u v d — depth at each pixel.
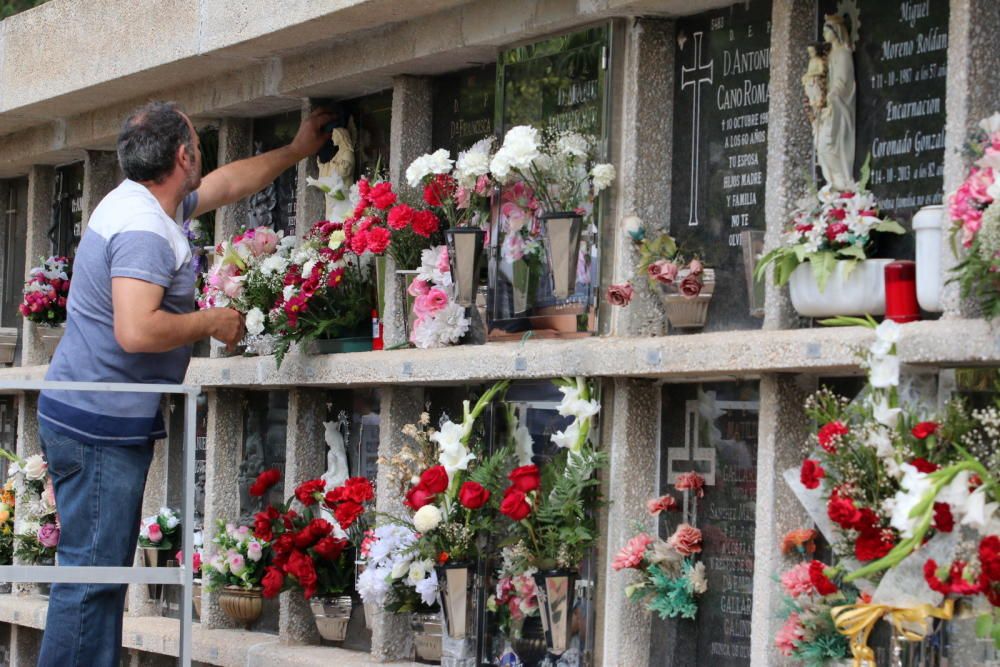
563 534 5.51
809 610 4.78
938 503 4.07
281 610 7.11
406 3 6.25
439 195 6.29
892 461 4.20
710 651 5.35
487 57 6.47
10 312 10.01
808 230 4.90
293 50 7.10
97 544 5.53
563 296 5.73
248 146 8.00
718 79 5.55
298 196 7.50
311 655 6.75
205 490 7.87
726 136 5.51
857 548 4.25
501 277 6.04
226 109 7.76
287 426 7.53
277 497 7.65
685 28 5.68
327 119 7.18
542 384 5.94
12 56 8.58
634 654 5.50
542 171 5.84
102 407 5.54
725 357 4.98
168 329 5.50
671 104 5.71
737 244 5.43
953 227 4.28
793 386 5.04
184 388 5.20
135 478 5.61
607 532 5.60
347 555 6.89
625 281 5.63
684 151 5.65
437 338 6.33
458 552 5.93
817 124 5.00
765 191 5.30
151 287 5.48
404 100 6.79
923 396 4.59
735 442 5.36
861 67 5.01
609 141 5.70
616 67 5.71
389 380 6.40
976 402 4.47
